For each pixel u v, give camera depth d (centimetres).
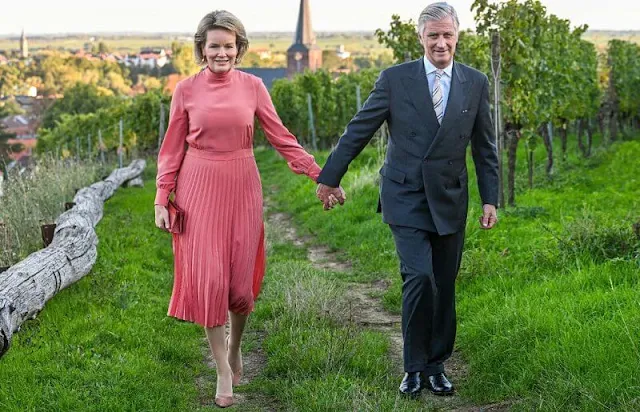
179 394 489
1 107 13100
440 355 482
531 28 1266
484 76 479
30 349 544
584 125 2108
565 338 478
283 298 677
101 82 19712
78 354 530
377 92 477
